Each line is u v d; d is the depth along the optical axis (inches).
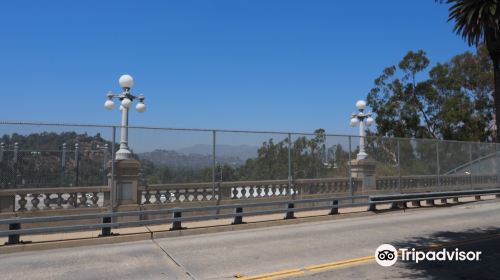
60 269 335.3
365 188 748.0
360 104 879.7
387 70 1878.7
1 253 396.5
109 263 354.0
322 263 335.9
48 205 481.4
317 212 671.1
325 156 701.9
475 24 1075.9
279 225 563.8
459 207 772.6
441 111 1815.9
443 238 439.2
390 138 799.7
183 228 501.7
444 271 302.4
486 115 1916.8
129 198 527.8
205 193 584.7
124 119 617.6
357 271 307.0
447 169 893.2
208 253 388.5
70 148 491.8
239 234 496.7
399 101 1865.2
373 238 449.4
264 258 362.0
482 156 976.3
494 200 876.6
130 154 529.7
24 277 312.2
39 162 474.6
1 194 455.5
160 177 551.5
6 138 458.3
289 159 658.2
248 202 617.9
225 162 601.6
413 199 728.3
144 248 418.3
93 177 504.1
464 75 1899.6
